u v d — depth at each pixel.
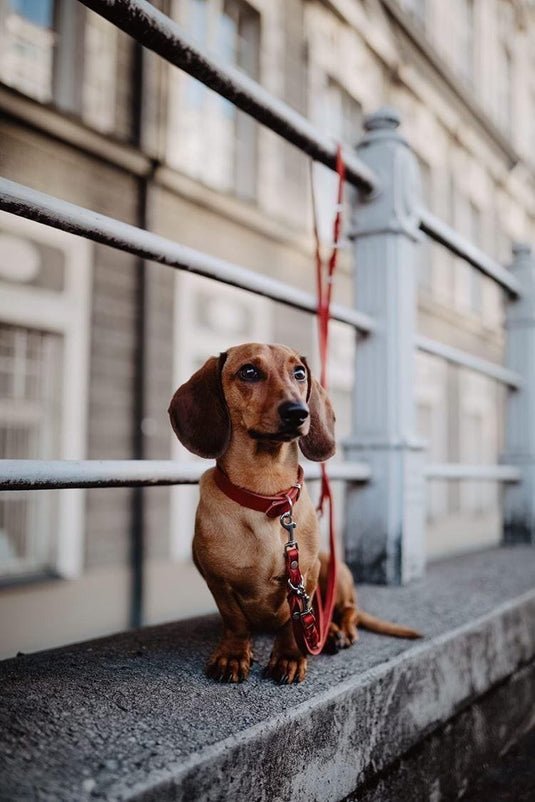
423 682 1.72
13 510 5.59
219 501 1.50
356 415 2.69
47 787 0.93
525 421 4.02
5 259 5.37
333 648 1.68
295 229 8.04
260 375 1.52
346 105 9.25
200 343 6.95
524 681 2.41
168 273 6.64
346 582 1.88
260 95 1.99
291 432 1.42
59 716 1.18
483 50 13.57
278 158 7.94
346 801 1.42
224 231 7.25
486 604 2.26
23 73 5.82
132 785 0.95
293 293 2.21
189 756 1.04
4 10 5.66
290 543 1.45
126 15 1.58
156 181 6.48
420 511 2.70
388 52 9.85
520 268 4.14
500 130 13.57
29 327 5.58
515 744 2.31
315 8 8.40
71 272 5.84
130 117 6.39
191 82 7.13
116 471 1.63
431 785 1.76
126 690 1.33
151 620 4.84
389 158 2.67
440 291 11.76
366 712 1.47
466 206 12.83
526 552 3.63
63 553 5.71
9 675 1.40
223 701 1.29
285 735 1.22
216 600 1.51
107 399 6.13
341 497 7.18
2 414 5.54
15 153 5.41
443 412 11.68
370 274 2.70
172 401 1.57
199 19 7.13
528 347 4.05
